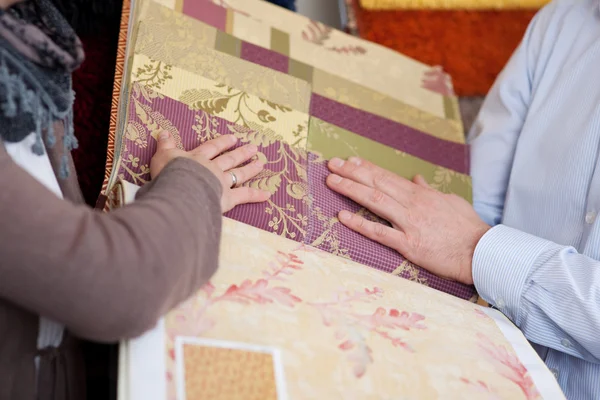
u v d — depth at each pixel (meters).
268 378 0.71
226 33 1.29
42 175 0.74
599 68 1.30
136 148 1.01
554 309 1.06
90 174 1.42
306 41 1.43
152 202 0.68
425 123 1.46
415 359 0.81
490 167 1.43
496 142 1.45
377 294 0.90
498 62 1.94
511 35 1.99
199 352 0.70
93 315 0.60
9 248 0.56
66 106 0.72
